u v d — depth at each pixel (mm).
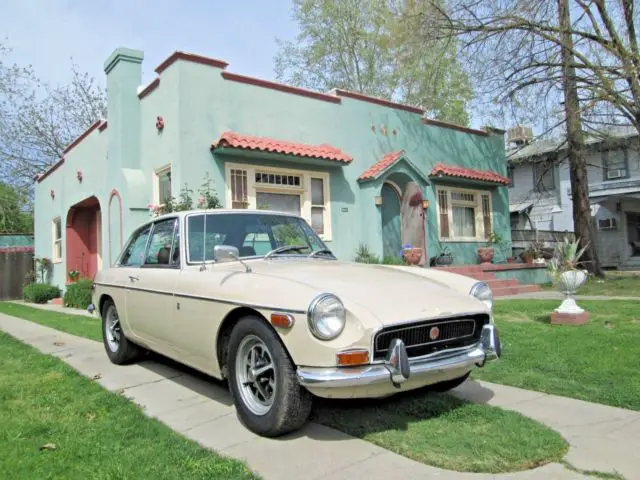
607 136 14914
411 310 3293
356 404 3986
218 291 3742
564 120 13750
